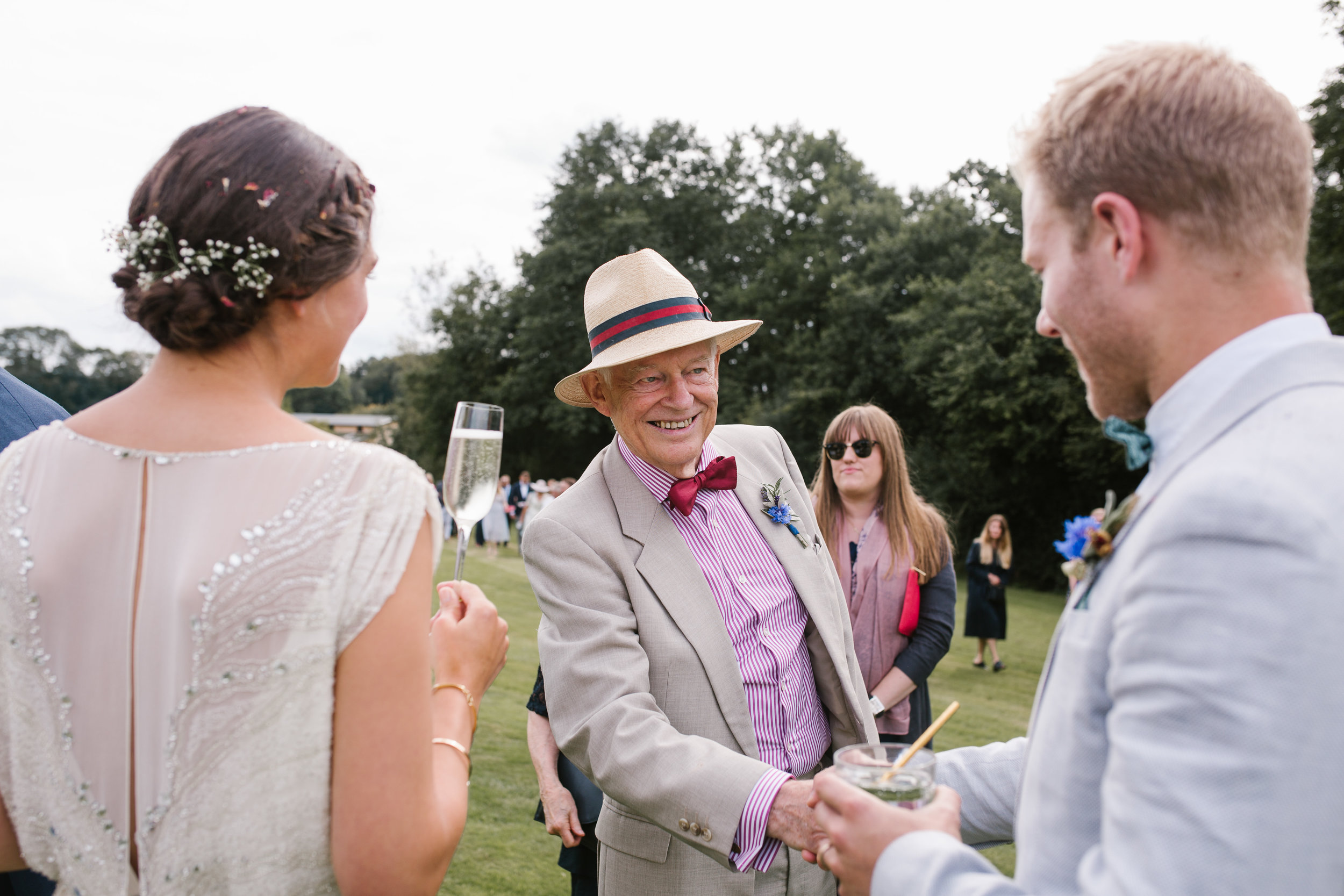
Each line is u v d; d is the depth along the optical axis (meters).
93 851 1.05
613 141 32.88
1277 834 0.76
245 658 1.00
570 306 31.05
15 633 1.05
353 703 1.03
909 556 3.43
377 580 1.04
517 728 5.85
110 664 1.04
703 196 31.39
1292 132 0.97
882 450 3.49
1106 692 0.97
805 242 29.97
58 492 1.07
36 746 1.07
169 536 1.03
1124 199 1.00
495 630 1.42
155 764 1.02
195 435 1.07
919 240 25.70
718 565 2.20
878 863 1.09
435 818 1.09
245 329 1.08
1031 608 14.45
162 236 1.03
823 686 2.26
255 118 1.13
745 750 2.02
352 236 1.15
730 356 29.56
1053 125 1.07
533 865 3.85
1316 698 0.77
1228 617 0.81
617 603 2.07
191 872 1.00
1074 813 0.98
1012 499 20.97
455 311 35.47
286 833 1.02
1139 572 0.90
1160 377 1.03
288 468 1.06
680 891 2.00
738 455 2.48
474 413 1.73
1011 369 19.59
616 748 1.84
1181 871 0.79
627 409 2.15
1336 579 0.78
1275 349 0.94
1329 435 0.85
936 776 1.64
